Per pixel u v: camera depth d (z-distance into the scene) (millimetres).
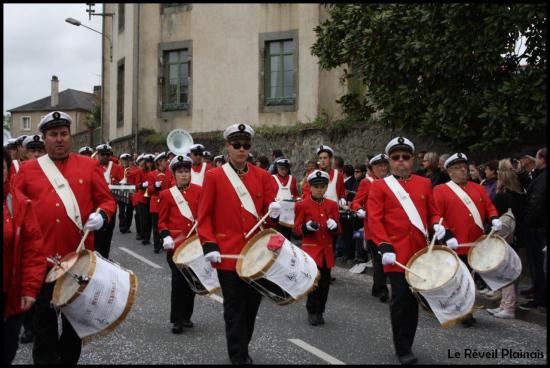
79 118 61750
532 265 8047
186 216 7613
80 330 4887
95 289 4773
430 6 11156
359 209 9312
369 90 12992
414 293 5676
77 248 5484
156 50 23031
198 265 6609
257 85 20812
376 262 8961
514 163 9961
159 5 22922
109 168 15453
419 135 12539
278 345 6531
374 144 16031
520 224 8398
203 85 21969
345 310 8227
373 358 6078
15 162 7953
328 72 19344
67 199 5477
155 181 13078
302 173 18016
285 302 5438
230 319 5672
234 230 5871
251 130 6059
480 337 6992
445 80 11672
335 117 19062
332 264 7703
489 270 7125
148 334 6953
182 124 22453
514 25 10250
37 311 5062
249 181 6023
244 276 5391
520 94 10547
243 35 21109
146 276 10375
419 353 6316
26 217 4328
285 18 20297
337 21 13258
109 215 5512
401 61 11609
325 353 6246
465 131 11422
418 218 6184
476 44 10719
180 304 7008
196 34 22156
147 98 23281
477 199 7859
